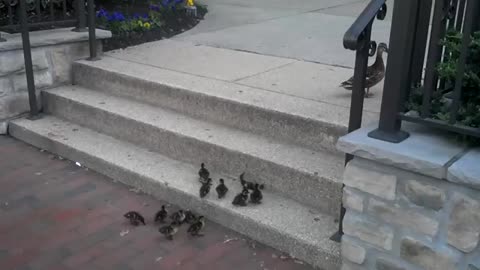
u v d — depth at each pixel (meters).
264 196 3.28
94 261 2.92
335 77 4.27
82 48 4.95
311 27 6.12
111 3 6.17
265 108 3.56
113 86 4.56
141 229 3.22
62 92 4.69
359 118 2.56
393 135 2.38
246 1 8.09
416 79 2.56
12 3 5.07
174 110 4.16
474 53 2.33
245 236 3.12
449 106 2.43
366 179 2.40
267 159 3.28
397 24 2.28
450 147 2.29
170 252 2.99
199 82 4.16
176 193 3.43
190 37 5.73
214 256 2.95
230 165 3.49
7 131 4.66
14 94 4.63
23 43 4.42
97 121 4.34
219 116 3.85
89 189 3.71
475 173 2.05
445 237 2.23
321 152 3.37
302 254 2.87
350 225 2.52
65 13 5.08
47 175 3.92
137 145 4.08
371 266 2.51
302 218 3.04
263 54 4.99
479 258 2.16
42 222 3.30
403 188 2.30
